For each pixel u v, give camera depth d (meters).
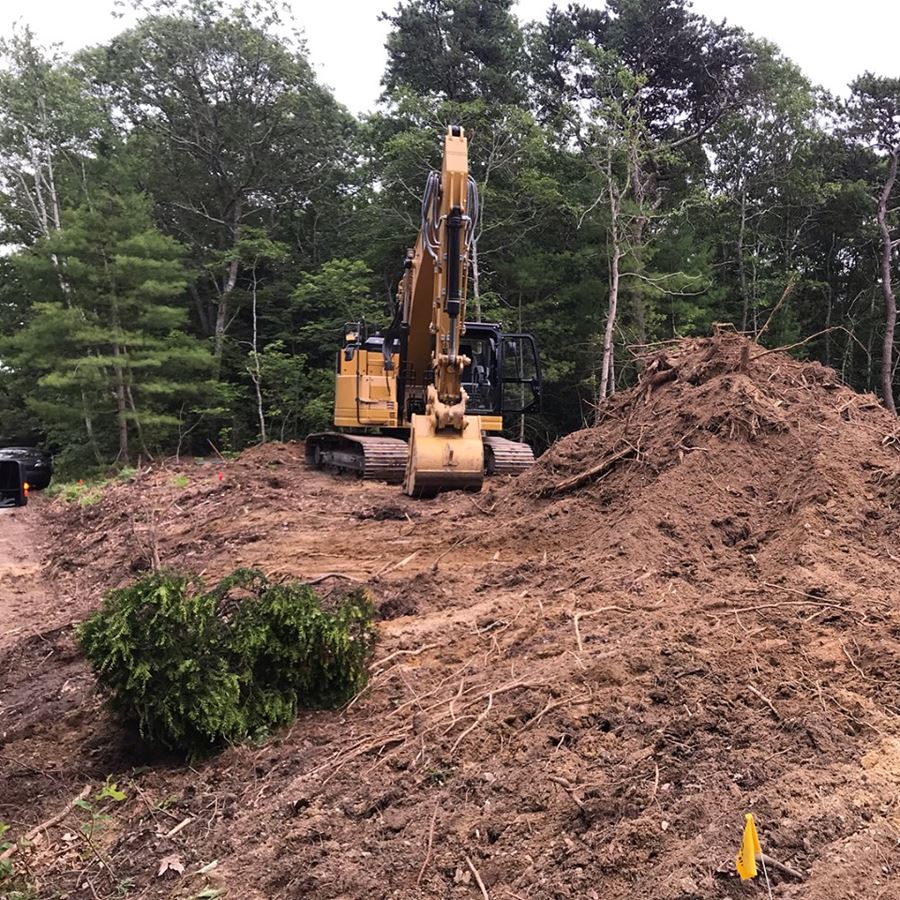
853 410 8.55
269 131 32.50
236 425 30.77
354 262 29.70
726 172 32.69
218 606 4.95
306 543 9.18
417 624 6.09
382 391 14.77
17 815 4.20
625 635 5.14
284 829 3.64
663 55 29.66
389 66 31.88
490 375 14.29
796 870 2.83
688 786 3.40
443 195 10.40
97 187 25.58
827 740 3.64
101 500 15.48
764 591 5.67
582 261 26.97
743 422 8.06
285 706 4.73
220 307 32.03
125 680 4.39
